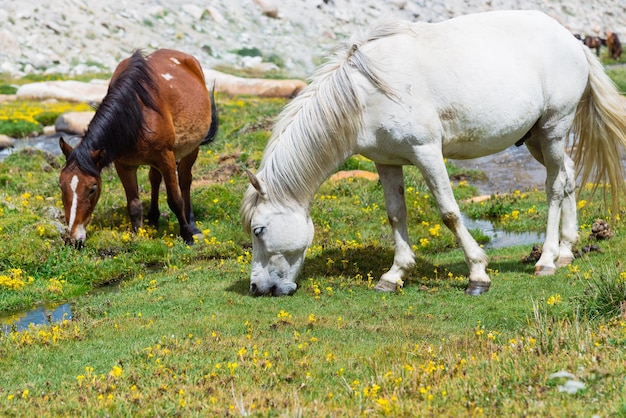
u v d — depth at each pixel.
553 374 5.09
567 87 8.84
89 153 10.39
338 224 12.33
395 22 8.45
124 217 12.41
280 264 8.44
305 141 8.14
